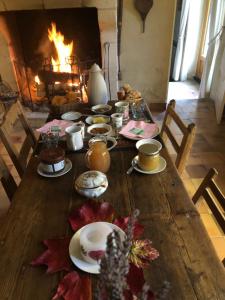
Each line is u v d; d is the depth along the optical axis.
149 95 3.64
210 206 1.02
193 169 2.43
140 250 0.80
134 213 0.69
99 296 0.48
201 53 4.96
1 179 1.32
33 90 3.33
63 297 0.69
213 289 0.70
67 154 1.33
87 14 2.80
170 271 0.74
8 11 2.80
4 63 3.18
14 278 0.75
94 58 3.08
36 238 0.87
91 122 1.65
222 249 1.66
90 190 1.02
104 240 0.77
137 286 0.70
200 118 3.45
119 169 1.20
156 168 1.17
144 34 3.22
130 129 1.51
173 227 0.88
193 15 4.63
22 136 3.02
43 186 1.11
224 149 2.75
